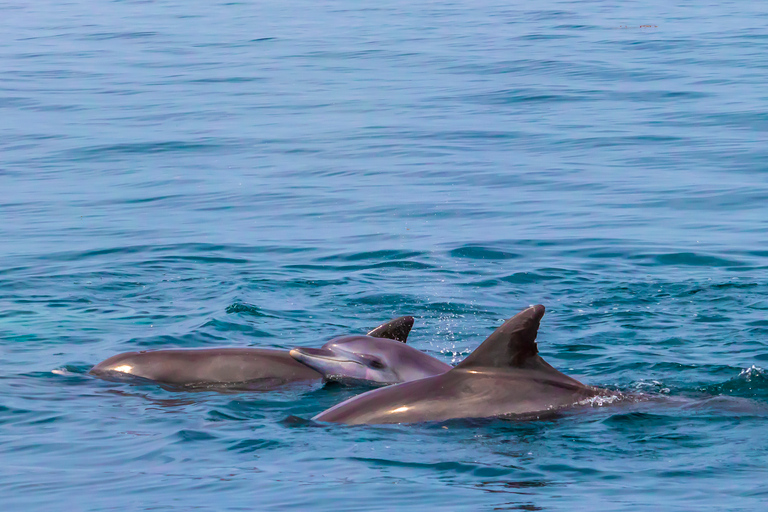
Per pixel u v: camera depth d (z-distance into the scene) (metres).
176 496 23.00
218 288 50.91
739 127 93.94
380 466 24.81
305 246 60.41
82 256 58.16
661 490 22.72
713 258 55.88
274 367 35.81
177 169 84.12
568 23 185.62
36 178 81.69
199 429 28.77
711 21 183.50
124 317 45.44
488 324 44.75
